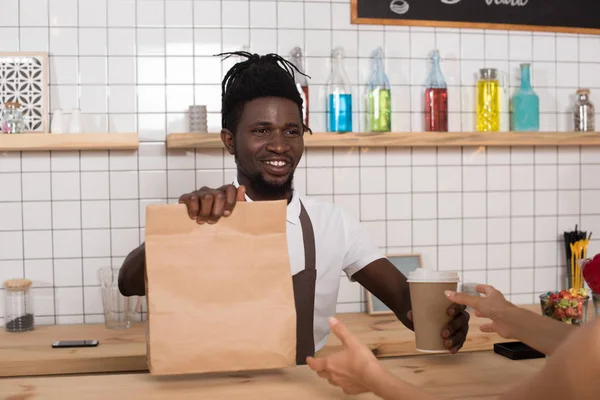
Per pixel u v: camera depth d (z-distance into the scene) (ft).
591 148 9.34
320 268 5.37
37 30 8.04
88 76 8.12
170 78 8.25
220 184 8.34
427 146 8.84
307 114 8.14
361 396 3.01
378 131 8.34
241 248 3.11
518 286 9.15
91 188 8.16
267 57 5.01
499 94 8.93
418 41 8.78
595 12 9.25
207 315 3.04
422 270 3.73
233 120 4.88
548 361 2.19
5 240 8.07
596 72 9.34
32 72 7.95
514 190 9.11
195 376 3.33
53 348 6.81
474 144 8.43
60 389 3.11
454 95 8.90
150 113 8.23
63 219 8.14
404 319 5.14
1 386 3.16
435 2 8.75
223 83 5.13
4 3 7.97
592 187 9.35
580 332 2.10
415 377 3.36
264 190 4.91
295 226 5.25
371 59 8.64
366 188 8.71
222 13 8.33
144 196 8.24
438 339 3.71
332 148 8.61
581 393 2.04
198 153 8.30
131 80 8.18
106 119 8.16
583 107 8.97
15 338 7.28
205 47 8.30
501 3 8.94
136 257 4.04
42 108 7.95
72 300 8.17
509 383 3.25
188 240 3.07
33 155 8.06
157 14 8.21
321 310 5.50
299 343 5.08
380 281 5.39
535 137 8.48
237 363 3.06
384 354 6.95
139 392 3.05
